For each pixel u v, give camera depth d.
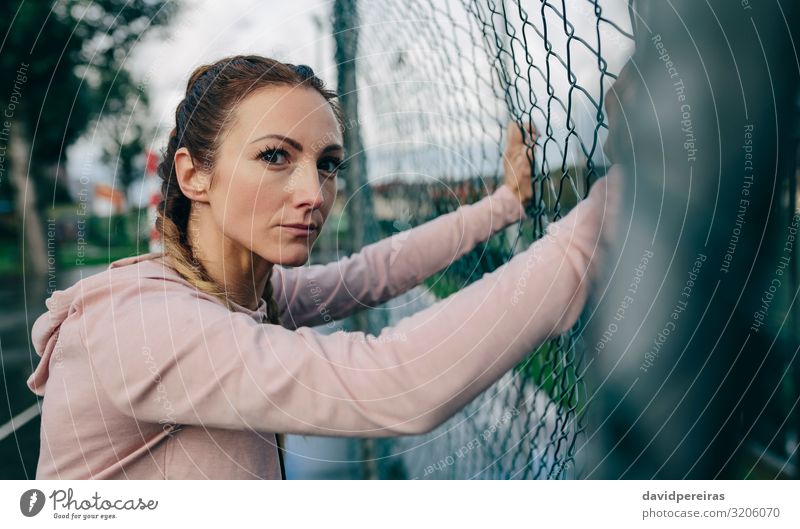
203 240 0.89
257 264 0.96
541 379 1.11
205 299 0.80
